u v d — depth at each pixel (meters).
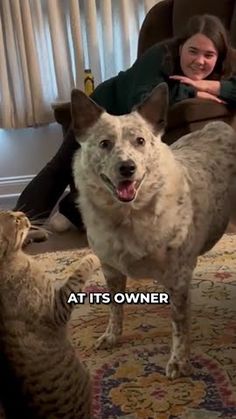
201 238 1.94
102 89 3.13
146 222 1.75
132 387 1.78
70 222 3.36
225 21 3.49
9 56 4.10
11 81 4.16
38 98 4.18
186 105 2.70
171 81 2.84
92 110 1.81
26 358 1.23
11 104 4.20
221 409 1.64
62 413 1.28
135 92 2.83
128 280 2.51
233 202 2.38
